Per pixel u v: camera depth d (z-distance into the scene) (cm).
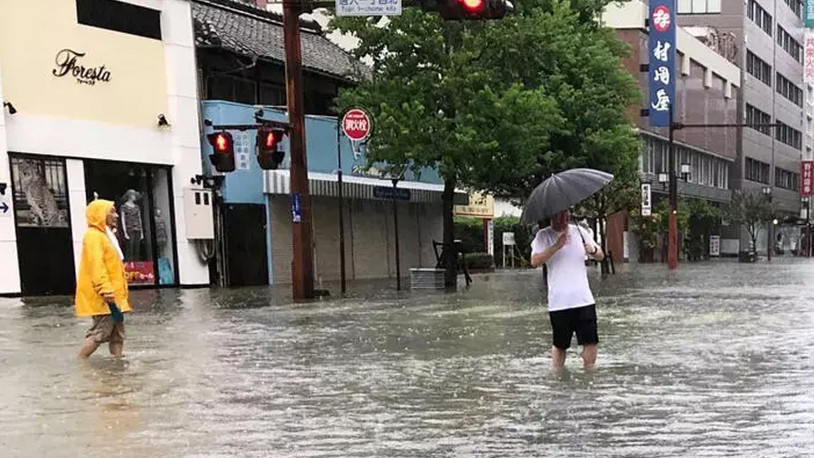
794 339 941
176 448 481
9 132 1625
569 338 738
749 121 7088
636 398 609
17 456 467
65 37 1739
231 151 1420
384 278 2558
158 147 1934
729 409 572
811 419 542
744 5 6762
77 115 1761
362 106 1827
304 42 2720
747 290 1833
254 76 2250
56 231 1716
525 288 1920
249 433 516
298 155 1539
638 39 4659
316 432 518
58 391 653
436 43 1814
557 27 1892
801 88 9050
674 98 4625
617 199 2853
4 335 1006
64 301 1522
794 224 8350
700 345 891
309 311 1296
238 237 2072
